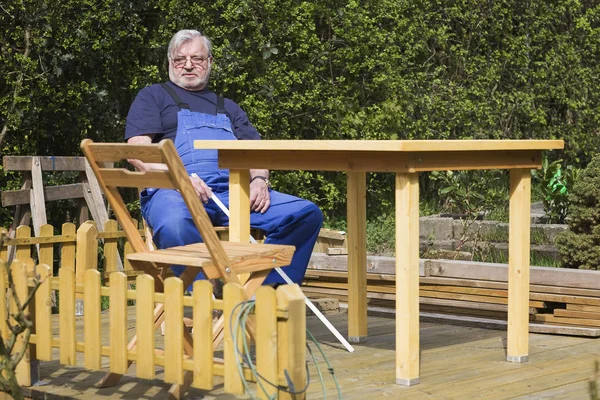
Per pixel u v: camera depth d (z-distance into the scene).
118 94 7.61
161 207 4.01
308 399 3.14
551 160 10.62
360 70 8.84
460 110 9.53
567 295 4.43
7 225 7.13
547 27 10.48
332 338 4.38
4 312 3.23
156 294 2.84
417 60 9.62
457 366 3.67
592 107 10.90
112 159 3.16
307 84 8.42
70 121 7.35
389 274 5.11
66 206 7.48
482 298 4.75
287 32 7.96
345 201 8.80
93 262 4.53
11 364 2.46
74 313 3.09
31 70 6.85
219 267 3.00
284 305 2.51
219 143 3.56
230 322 2.62
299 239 4.25
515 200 3.71
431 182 9.52
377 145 3.10
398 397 3.16
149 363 2.85
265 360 2.54
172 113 4.54
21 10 6.88
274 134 8.30
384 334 4.46
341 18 8.47
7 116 6.93
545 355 3.89
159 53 7.55
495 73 9.89
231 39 7.89
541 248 6.95
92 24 7.16
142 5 7.29
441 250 7.26
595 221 5.31
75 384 3.37
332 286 5.35
